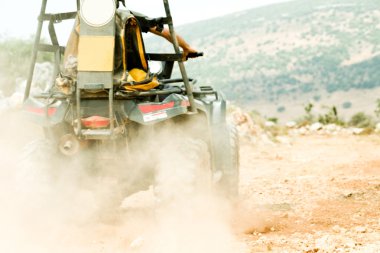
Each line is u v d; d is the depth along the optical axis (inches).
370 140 1120.2
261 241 246.5
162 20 258.2
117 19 247.9
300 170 597.3
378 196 391.2
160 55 259.6
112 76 239.0
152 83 254.7
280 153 849.5
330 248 227.9
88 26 240.7
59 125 256.7
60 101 259.0
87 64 239.1
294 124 1485.0
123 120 245.1
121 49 246.1
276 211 333.4
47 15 267.7
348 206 352.5
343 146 986.1
